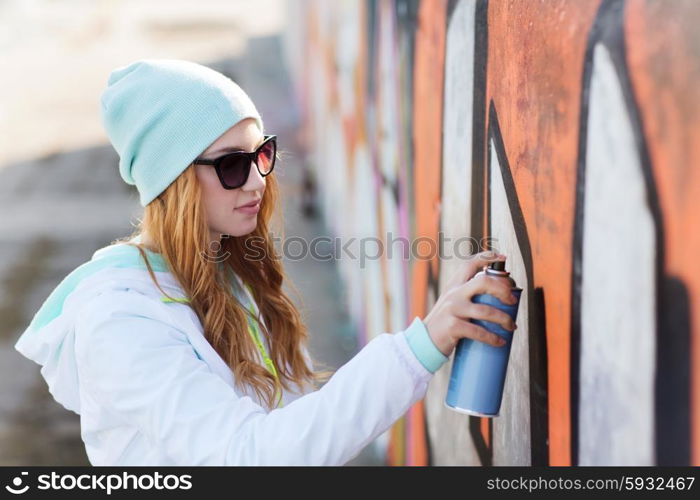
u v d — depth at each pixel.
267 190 2.11
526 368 1.96
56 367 1.87
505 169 2.08
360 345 5.79
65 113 17.17
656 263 1.25
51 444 5.15
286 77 18.09
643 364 1.31
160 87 1.80
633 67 1.32
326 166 8.59
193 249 1.84
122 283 1.80
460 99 2.57
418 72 3.38
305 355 2.26
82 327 1.74
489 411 1.65
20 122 16.44
